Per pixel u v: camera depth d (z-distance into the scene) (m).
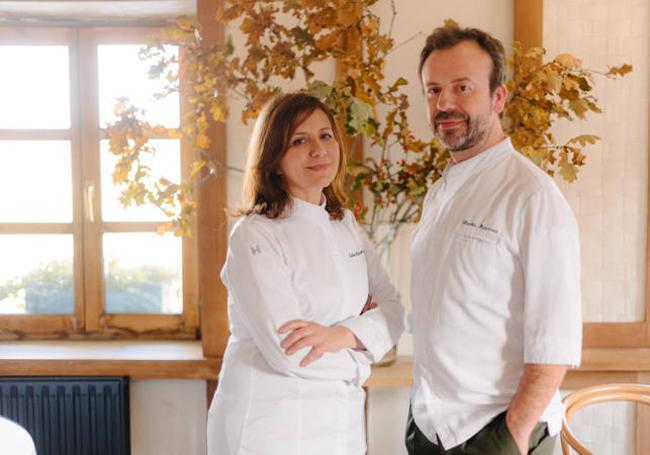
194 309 2.39
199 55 1.88
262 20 1.83
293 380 1.37
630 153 2.10
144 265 2.39
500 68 1.42
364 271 1.54
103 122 2.36
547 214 1.28
